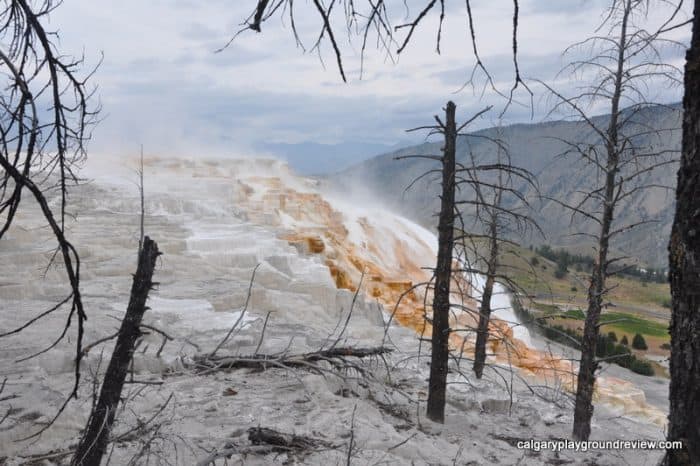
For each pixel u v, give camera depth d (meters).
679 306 3.52
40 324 11.53
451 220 9.24
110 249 20.09
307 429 7.93
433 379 9.75
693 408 3.45
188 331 12.77
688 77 3.45
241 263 21.22
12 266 16.45
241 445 6.93
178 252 21.05
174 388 9.23
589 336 10.14
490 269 12.11
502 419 11.06
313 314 18.00
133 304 4.85
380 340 16.98
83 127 3.45
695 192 3.40
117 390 4.88
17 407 7.12
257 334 13.26
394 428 8.80
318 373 10.51
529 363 18.55
